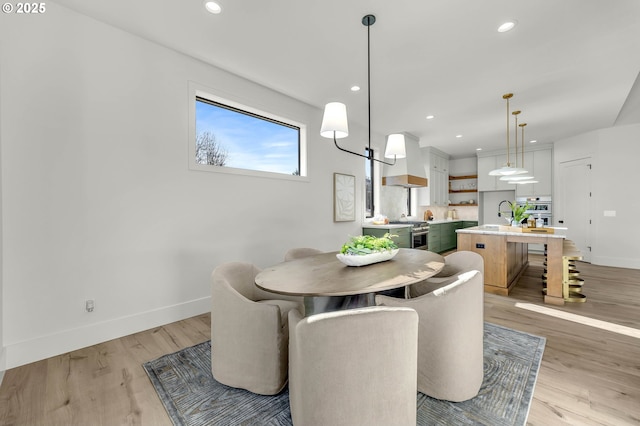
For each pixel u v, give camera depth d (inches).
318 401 42.8
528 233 134.2
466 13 84.9
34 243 80.4
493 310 118.5
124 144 96.0
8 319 76.5
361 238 87.2
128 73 96.7
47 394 65.5
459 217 313.3
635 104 179.5
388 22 89.0
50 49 82.9
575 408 59.4
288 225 149.4
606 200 205.3
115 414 59.2
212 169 118.7
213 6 82.8
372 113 171.2
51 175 83.0
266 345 63.9
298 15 86.3
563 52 105.7
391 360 43.3
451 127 201.3
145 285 101.0
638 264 193.6
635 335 93.7
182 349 86.4
